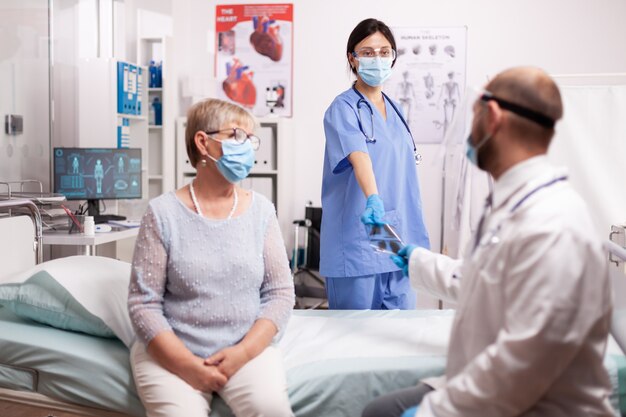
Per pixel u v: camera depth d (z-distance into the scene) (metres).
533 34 4.54
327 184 2.58
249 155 1.86
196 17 4.93
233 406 1.68
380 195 2.53
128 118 4.46
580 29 4.50
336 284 2.58
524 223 1.21
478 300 1.28
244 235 1.85
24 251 2.43
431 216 4.69
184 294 1.79
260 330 1.79
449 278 1.91
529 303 1.16
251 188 4.62
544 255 1.16
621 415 1.78
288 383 1.78
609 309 1.19
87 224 3.39
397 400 1.51
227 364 1.70
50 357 1.87
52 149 3.95
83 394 1.83
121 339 1.93
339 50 4.76
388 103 2.65
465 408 1.22
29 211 2.54
